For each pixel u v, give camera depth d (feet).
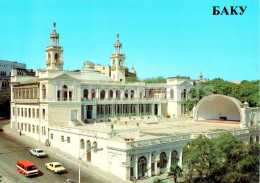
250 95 263.08
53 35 209.77
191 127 188.85
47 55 214.07
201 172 100.73
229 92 272.92
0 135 198.29
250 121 204.13
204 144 103.40
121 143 118.83
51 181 112.98
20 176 117.60
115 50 283.79
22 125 209.46
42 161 139.44
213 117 242.17
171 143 134.10
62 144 160.66
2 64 321.93
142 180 120.47
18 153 151.43
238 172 96.27
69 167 132.57
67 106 184.03
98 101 222.69
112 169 124.36
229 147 100.53
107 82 243.60
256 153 98.68
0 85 312.09
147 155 125.70
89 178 118.62
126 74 416.46
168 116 256.11
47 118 174.70
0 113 285.64
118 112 241.35
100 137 131.44
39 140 183.32
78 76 193.77
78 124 184.44
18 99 217.36
